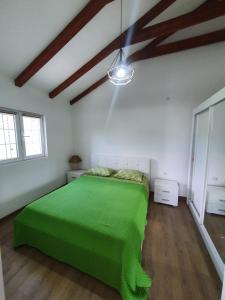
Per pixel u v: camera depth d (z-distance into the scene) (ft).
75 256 5.04
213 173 8.96
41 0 5.46
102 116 12.69
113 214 6.00
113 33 7.89
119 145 12.39
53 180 12.01
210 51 9.44
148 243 6.72
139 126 11.58
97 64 9.95
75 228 5.30
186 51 9.89
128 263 4.34
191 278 5.08
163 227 7.89
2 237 7.02
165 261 5.75
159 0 6.97
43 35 6.76
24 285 4.82
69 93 12.24
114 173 11.69
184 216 8.95
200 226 7.43
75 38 7.47
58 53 8.05
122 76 6.47
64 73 9.72
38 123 10.88
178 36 9.73
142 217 6.52
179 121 10.50
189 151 10.46
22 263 5.61
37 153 10.87
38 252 6.13
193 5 7.57
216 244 6.50
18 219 6.16
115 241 4.67
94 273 4.80
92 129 13.19
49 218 5.82
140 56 10.41
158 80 10.71
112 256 4.49
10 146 9.00
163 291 4.65
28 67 8.05
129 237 4.83
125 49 9.73
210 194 8.41
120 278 4.35
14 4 5.29
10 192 8.71
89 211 6.21
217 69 9.43
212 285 4.86
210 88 9.68
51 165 11.75
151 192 11.77
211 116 7.00
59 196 7.62
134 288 4.17
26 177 9.71
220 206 8.34
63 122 12.82
